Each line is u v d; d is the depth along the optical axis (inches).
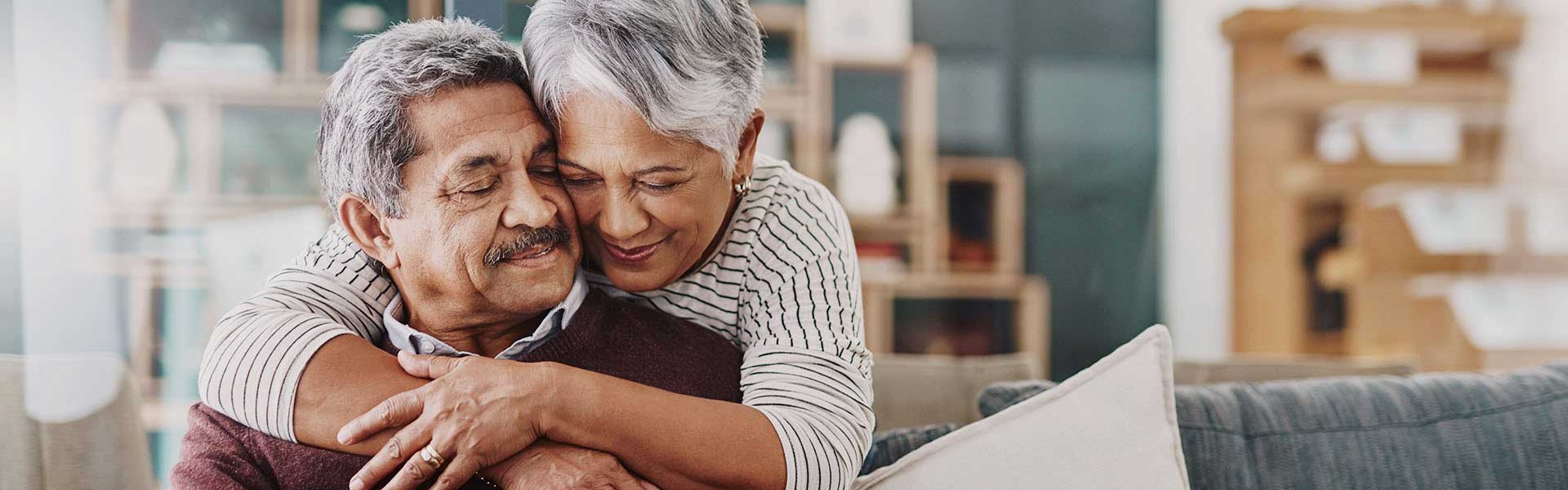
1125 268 178.1
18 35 125.6
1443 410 53.6
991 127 174.4
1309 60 165.9
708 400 40.1
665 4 38.5
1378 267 161.9
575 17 39.0
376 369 39.9
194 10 135.2
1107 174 177.6
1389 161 164.6
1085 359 176.9
